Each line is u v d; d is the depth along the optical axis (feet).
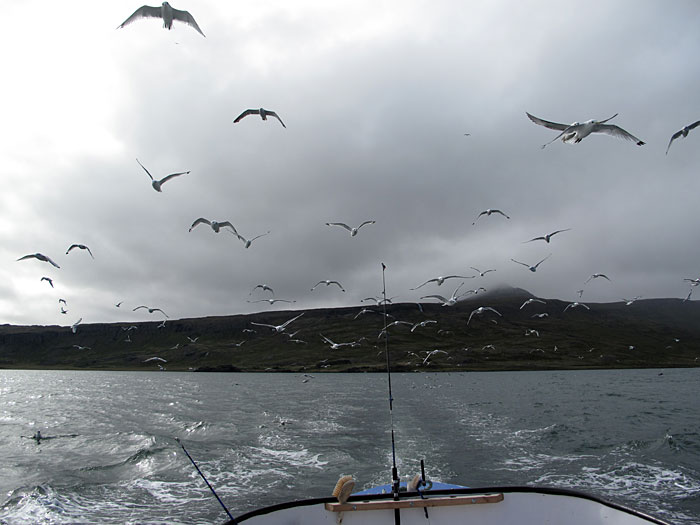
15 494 69.82
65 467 87.40
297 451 100.42
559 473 79.10
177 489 74.08
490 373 481.87
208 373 581.53
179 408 188.96
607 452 94.22
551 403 196.03
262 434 122.01
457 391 265.75
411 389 284.00
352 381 379.96
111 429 133.28
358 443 108.58
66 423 146.41
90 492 72.18
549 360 574.56
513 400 209.97
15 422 150.00
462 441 108.68
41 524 59.82
